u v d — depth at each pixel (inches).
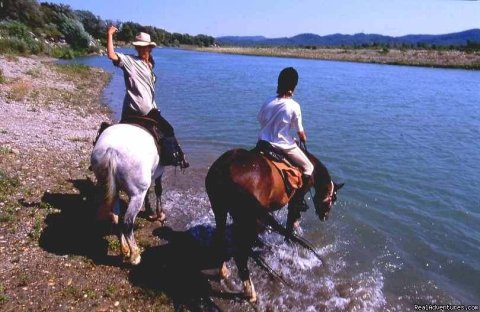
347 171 403.2
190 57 2780.5
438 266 245.4
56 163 335.6
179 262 230.7
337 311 201.6
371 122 652.1
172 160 223.1
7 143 356.2
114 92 840.3
